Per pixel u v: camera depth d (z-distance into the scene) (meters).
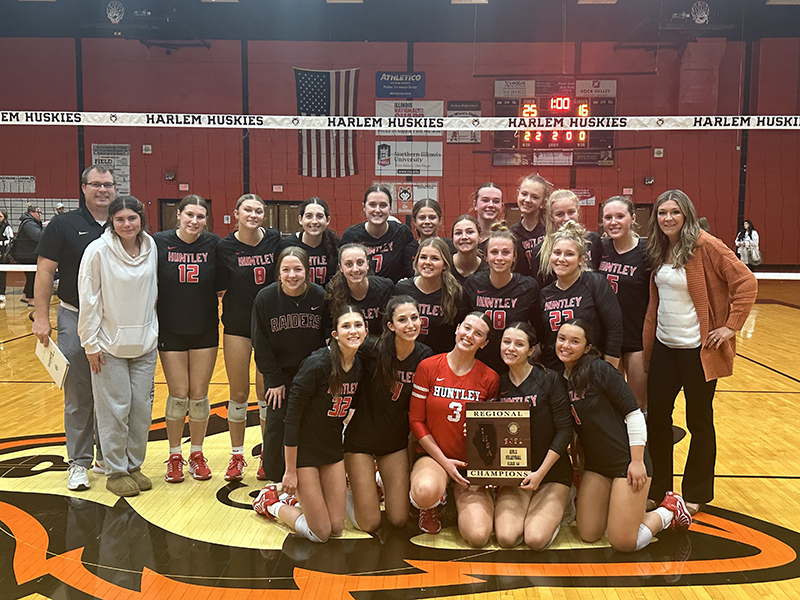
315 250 3.81
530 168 15.59
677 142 15.57
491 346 3.30
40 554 2.81
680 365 3.27
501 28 15.54
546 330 3.27
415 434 3.13
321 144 15.62
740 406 5.25
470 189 15.68
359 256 3.20
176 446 3.75
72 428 3.61
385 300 3.42
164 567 2.70
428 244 3.22
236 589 2.52
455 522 3.21
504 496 3.06
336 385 2.88
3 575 2.62
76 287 3.58
